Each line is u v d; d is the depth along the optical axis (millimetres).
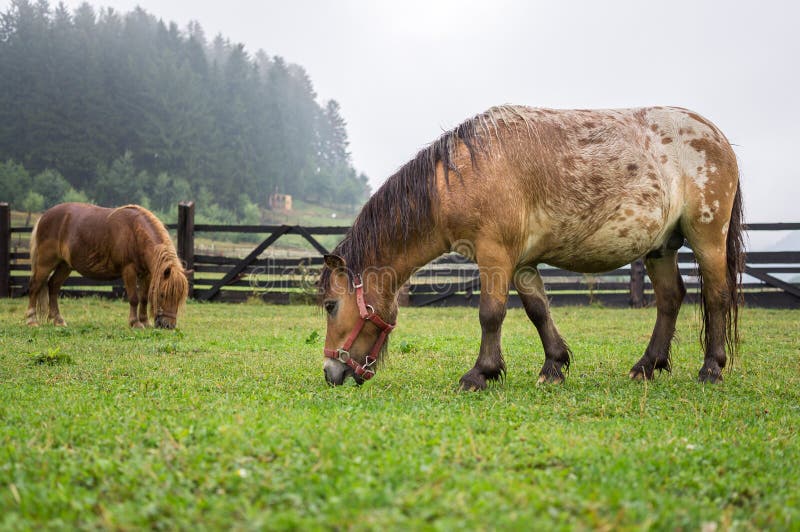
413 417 3748
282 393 4621
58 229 10250
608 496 2318
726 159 5477
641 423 3779
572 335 9211
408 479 2494
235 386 4949
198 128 134125
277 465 2625
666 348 5801
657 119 5484
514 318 11938
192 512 2146
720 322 5574
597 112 5379
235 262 15859
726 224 5496
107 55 132125
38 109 116812
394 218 5016
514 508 2178
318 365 6152
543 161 4941
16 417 3602
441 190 4914
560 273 15953
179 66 152000
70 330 8859
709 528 2117
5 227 16719
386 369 6043
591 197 5043
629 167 5141
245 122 149000
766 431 3648
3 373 5398
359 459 2670
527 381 5422
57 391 4527
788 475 2754
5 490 2383
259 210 138250
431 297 14797
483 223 4820
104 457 2803
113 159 122000
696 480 2631
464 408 4117
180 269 9438
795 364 6477
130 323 9805
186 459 2707
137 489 2396
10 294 16859
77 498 2289
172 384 4965
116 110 124875
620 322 10906
